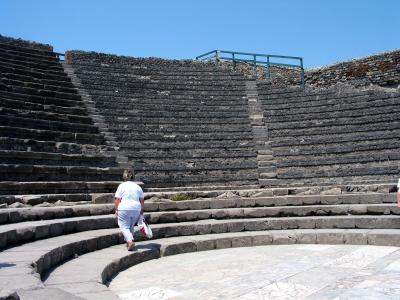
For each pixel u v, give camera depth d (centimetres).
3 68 1898
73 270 676
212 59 2916
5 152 1315
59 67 2284
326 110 2217
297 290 598
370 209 1133
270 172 1895
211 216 1172
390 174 1734
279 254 883
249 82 2642
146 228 878
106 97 2166
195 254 920
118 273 746
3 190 1193
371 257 816
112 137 1866
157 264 820
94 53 2573
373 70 2442
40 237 841
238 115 2275
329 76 2598
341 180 1792
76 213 1079
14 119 1533
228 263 809
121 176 1551
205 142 2031
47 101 1848
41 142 1492
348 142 1970
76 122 1825
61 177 1388
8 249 720
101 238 886
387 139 1909
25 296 452
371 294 567
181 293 609
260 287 622
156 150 1922
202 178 1831
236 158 1980
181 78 2605
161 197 1271
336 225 1093
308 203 1244
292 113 2259
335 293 576
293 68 2894
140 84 2419
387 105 2108
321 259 812
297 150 1978
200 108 2294
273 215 1187
